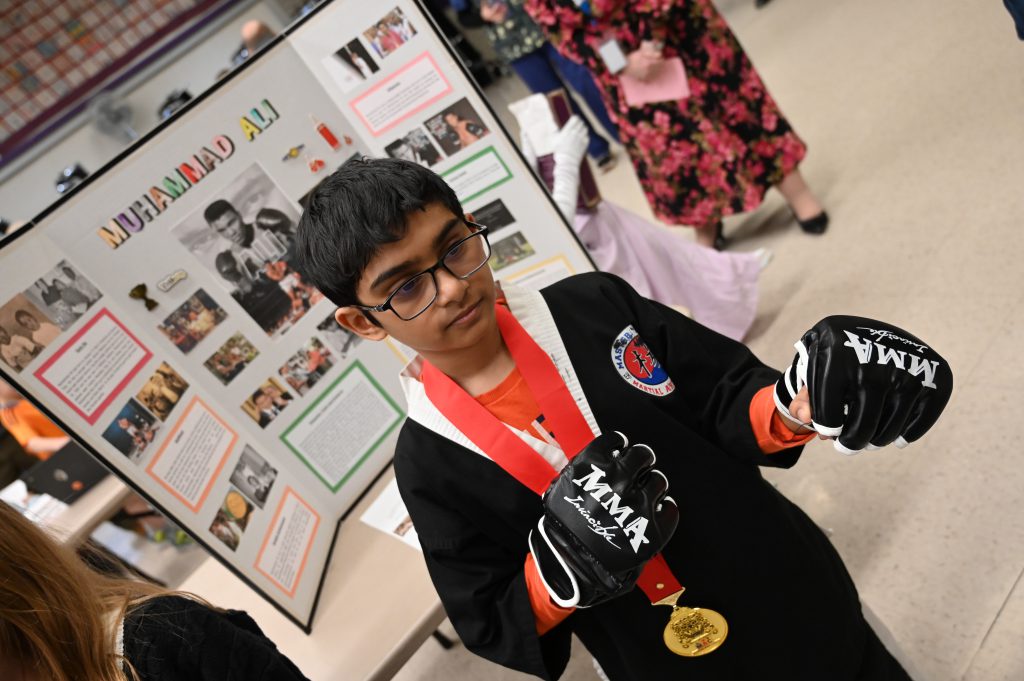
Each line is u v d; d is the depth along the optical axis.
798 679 0.93
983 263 2.08
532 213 1.42
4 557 0.71
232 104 1.25
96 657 0.74
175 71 6.24
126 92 6.09
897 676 1.07
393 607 1.29
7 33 5.68
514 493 0.88
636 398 0.89
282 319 1.40
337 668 1.24
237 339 1.36
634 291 0.98
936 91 2.86
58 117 5.90
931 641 1.46
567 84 4.14
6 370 1.07
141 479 1.19
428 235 0.75
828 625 0.94
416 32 1.27
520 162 1.37
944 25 3.21
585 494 0.76
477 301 0.78
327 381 1.48
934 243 2.26
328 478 1.52
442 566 0.92
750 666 0.92
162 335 1.27
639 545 0.74
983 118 2.56
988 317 1.93
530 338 0.88
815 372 0.73
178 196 1.24
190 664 0.79
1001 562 1.49
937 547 1.58
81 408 1.14
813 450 1.95
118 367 1.20
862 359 0.72
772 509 0.92
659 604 0.89
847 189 2.72
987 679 1.35
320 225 0.78
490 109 1.33
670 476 0.88
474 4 5.23
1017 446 1.63
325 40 1.28
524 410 0.89
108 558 1.09
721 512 0.89
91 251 1.18
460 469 0.89
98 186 1.16
